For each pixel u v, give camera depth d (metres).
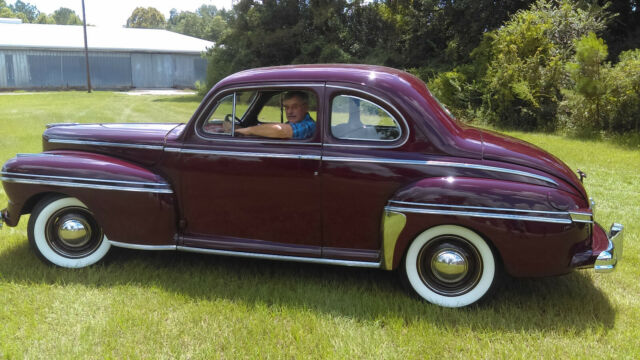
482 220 2.98
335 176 3.26
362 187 3.23
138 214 3.54
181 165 3.56
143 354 2.67
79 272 3.67
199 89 30.34
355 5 26.34
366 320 3.04
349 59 25.09
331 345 2.78
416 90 3.34
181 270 3.78
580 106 12.38
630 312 3.17
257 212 3.47
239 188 3.46
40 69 34.78
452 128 3.30
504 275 3.73
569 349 2.74
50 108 18.73
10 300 3.25
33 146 9.45
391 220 3.12
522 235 2.96
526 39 14.51
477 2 19.62
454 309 3.18
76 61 35.81
